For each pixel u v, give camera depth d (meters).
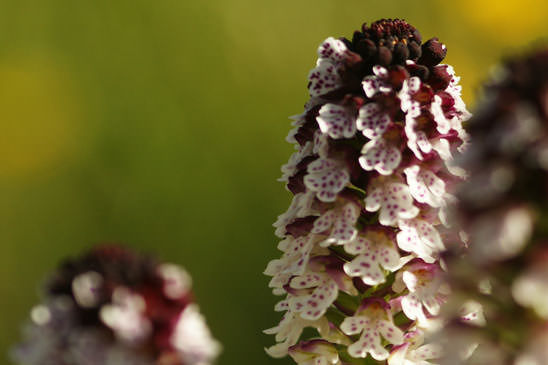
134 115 0.40
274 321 0.38
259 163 0.40
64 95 0.40
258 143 0.40
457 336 0.25
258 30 0.42
